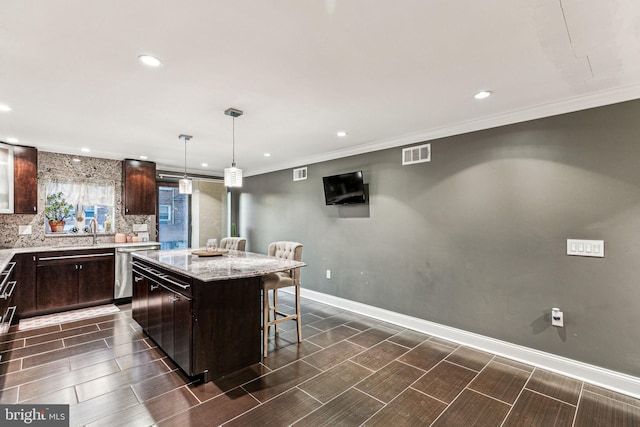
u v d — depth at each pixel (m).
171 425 1.91
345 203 4.30
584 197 2.50
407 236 3.69
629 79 2.19
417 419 1.99
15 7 1.41
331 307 4.48
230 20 1.54
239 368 2.62
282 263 2.90
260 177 6.10
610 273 2.39
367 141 3.96
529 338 2.76
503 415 2.04
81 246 4.45
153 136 3.70
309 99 2.57
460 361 2.80
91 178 4.79
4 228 4.16
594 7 1.45
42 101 2.57
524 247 2.80
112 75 2.12
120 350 2.97
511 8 1.46
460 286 3.22
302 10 1.47
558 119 2.63
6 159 3.93
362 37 1.70
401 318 3.72
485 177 3.05
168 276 2.77
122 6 1.42
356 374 2.55
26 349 2.98
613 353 2.37
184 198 6.38
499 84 2.29
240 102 2.63
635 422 1.99
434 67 2.04
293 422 1.95
